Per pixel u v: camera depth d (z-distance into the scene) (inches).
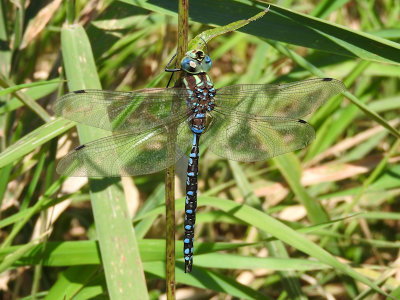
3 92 15.8
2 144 17.7
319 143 19.1
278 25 16.1
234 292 16.5
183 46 15.1
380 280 17.0
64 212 18.6
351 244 18.3
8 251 16.2
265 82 18.7
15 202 17.8
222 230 20.0
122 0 16.5
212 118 16.8
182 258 16.5
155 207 17.1
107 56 17.9
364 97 19.4
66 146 17.6
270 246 17.7
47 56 20.6
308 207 18.0
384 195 18.9
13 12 18.8
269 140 16.8
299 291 17.4
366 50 15.9
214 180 19.9
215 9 16.2
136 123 16.1
